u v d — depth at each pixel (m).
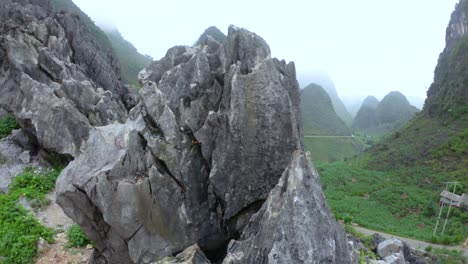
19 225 15.25
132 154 10.42
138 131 10.53
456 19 124.19
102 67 32.84
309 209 7.41
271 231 7.45
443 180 63.75
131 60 91.75
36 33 29.14
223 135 9.63
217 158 9.63
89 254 14.28
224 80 10.62
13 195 17.59
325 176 67.88
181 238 9.92
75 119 20.34
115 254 10.97
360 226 39.56
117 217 9.86
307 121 140.00
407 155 80.00
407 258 14.20
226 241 10.22
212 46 13.30
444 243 36.66
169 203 9.98
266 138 9.53
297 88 11.30
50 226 16.16
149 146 10.12
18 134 23.08
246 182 9.63
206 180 10.16
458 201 51.38
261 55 10.85
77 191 10.26
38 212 17.00
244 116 9.48
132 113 11.09
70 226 16.12
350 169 74.06
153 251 9.91
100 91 24.89
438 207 52.44
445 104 94.12
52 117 20.14
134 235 10.02
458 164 68.25
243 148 9.52
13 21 29.67
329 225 7.46
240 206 9.71
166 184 9.98
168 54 13.37
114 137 10.84
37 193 18.16
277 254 7.12
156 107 10.43
